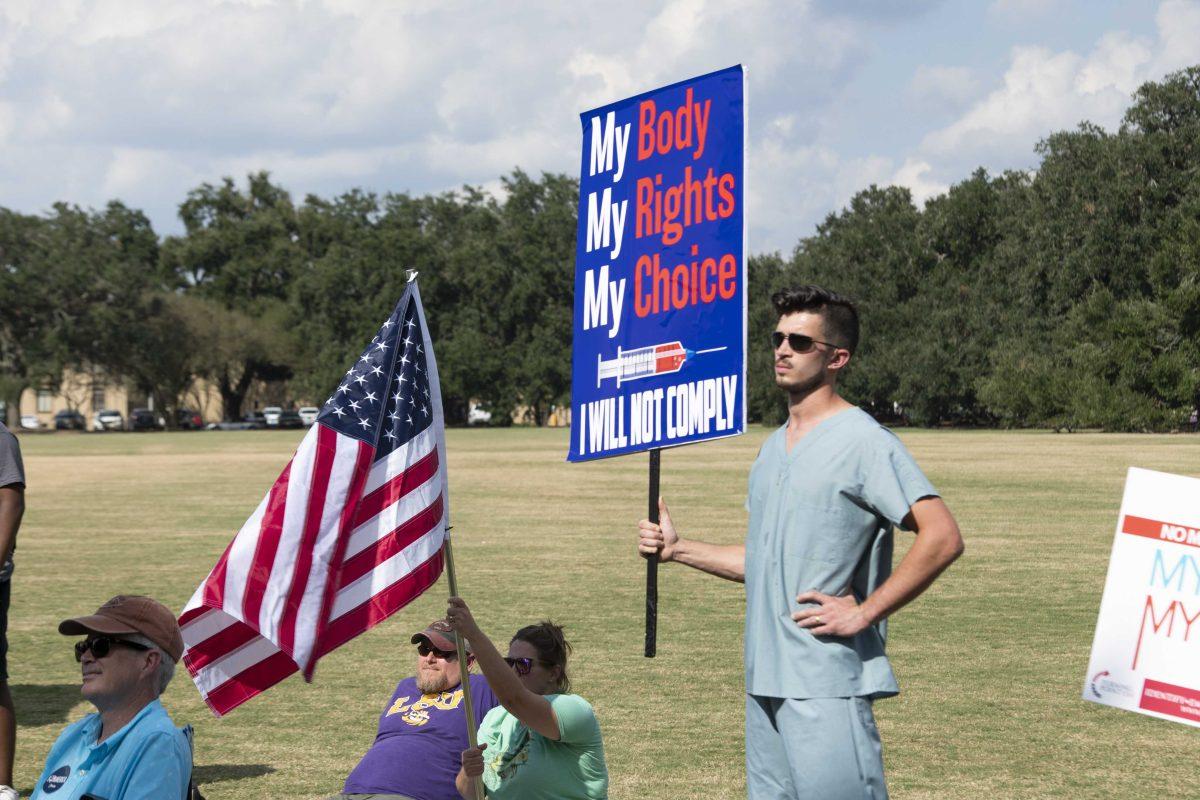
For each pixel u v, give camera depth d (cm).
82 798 336
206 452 5456
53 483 3381
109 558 1742
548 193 11525
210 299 11369
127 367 10206
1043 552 1725
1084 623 1189
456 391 10781
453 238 11938
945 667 996
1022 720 830
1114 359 6762
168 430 10556
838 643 389
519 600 1350
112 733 350
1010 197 8856
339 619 438
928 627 1171
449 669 516
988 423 8862
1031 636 1124
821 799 384
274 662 436
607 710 861
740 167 466
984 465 3694
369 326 10662
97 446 6369
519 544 1886
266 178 12319
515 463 4275
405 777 494
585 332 510
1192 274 6569
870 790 386
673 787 686
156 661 354
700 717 841
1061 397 6925
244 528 432
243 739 801
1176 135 7475
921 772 713
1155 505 409
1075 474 3284
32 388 10444
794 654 392
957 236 9038
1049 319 8056
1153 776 705
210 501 2756
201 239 11738
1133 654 410
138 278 10169
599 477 3497
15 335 9944
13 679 983
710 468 3912
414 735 509
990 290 8512
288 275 11844
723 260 468
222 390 11425
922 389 8500
